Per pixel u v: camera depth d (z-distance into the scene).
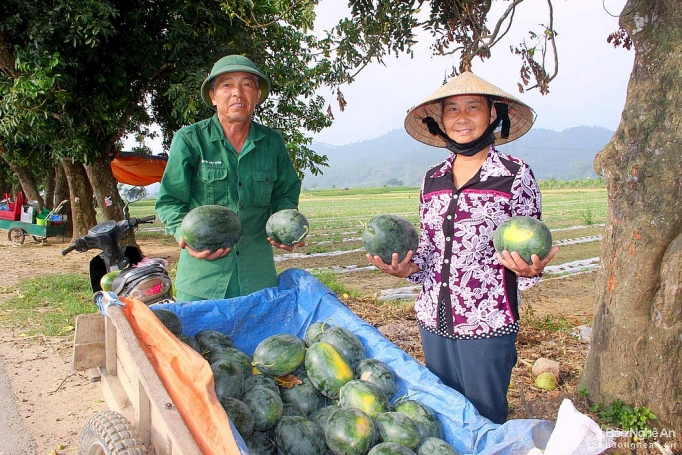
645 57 4.36
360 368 3.62
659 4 4.27
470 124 3.49
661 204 4.26
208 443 2.35
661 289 4.36
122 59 13.22
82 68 12.38
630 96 4.51
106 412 2.93
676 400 4.39
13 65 12.97
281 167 4.84
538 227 3.13
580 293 11.68
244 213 4.50
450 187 3.61
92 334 3.51
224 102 4.27
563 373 6.23
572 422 2.60
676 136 4.20
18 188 39.03
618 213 4.62
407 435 3.01
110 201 15.06
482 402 3.55
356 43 7.95
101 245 5.23
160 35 13.99
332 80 8.23
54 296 10.35
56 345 7.55
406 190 131.38
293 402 3.57
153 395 2.51
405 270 3.63
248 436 3.13
